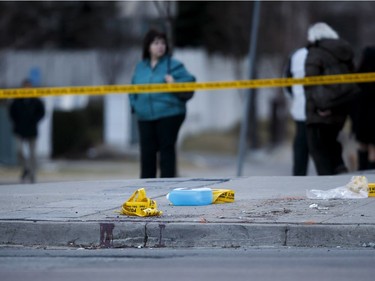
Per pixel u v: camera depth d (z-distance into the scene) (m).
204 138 79.50
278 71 67.50
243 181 25.56
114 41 73.81
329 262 16.86
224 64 85.38
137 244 18.84
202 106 84.88
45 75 78.31
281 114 75.75
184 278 15.43
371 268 16.27
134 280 15.28
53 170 56.97
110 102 73.44
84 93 29.33
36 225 19.20
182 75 28.30
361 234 18.33
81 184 26.19
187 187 24.48
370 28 80.62
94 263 16.98
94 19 77.88
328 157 28.64
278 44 67.06
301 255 17.61
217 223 18.77
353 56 28.12
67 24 80.56
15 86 77.12
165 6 39.50
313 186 24.00
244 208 20.61
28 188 25.55
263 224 18.62
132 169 58.25
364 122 32.34
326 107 27.67
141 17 73.38
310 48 28.31
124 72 73.75
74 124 67.69
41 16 80.00
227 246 18.59
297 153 30.16
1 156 60.34
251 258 17.33
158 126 28.14
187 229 18.72
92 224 18.98
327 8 72.88
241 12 68.62
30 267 16.61
